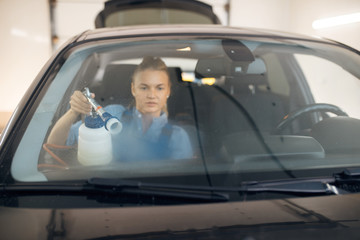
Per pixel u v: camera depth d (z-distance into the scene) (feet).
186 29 5.27
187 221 2.94
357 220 2.99
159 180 3.33
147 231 2.83
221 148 3.87
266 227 2.89
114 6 9.92
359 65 4.88
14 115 3.81
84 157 3.52
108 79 4.23
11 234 2.80
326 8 20.76
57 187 3.22
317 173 3.52
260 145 3.86
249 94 5.60
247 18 26.78
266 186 3.31
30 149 3.53
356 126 4.32
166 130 3.94
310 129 4.59
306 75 6.10
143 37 4.91
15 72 24.99
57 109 3.88
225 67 4.81
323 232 2.85
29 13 24.48
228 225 2.90
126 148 3.74
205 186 3.28
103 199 3.15
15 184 3.25
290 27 25.76
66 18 24.93
